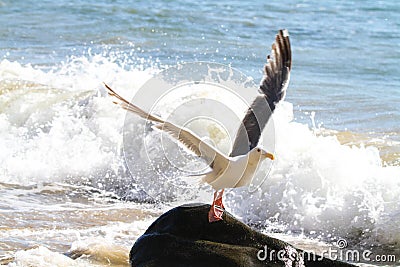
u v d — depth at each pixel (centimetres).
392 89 1628
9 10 2573
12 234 846
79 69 1595
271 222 954
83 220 920
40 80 1510
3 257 764
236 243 702
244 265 676
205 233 708
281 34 683
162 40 2158
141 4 2761
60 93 1355
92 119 1187
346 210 917
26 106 1304
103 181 1077
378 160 994
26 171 1108
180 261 690
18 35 2172
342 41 2234
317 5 2875
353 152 994
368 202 912
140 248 720
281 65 683
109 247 785
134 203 1009
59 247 805
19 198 1008
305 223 933
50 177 1099
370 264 818
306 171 965
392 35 2325
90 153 1116
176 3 2831
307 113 1388
